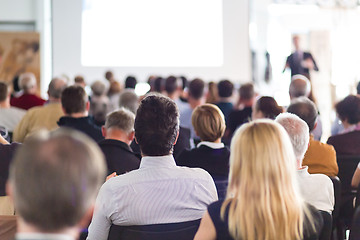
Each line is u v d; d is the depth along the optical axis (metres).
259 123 1.89
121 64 12.72
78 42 12.67
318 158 3.52
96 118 6.71
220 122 3.45
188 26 12.76
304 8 13.02
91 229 2.38
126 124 3.36
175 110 2.40
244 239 1.81
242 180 1.82
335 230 3.84
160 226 2.29
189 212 2.35
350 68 13.13
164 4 12.71
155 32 12.73
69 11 12.61
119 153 3.25
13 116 5.77
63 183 0.95
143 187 2.31
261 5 13.01
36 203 0.95
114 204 2.30
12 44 12.81
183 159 3.26
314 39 13.05
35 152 0.96
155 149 2.35
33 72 12.90
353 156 3.87
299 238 1.84
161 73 12.79
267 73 13.05
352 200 3.86
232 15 12.81
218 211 1.89
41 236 0.97
